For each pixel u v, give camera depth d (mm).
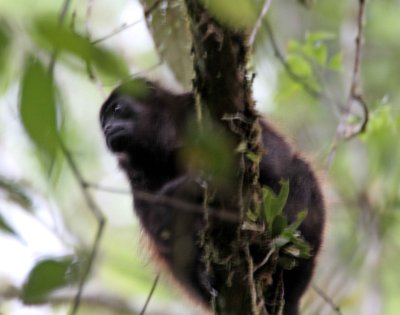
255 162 7133
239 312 7371
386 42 19859
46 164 4312
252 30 8445
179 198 8664
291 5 19828
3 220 5254
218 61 6672
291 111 16250
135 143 10977
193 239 9109
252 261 7414
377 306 14977
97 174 15281
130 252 17656
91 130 14867
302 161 10328
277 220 7477
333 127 16641
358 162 15672
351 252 14688
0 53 4055
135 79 5434
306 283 10016
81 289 5629
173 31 9883
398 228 16094
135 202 10859
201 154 5879
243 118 6863
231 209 7082
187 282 10445
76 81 13953
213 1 4898
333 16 19906
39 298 5352
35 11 4168
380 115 12156
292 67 12016
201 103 6824
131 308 14805
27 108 4055
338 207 15125
